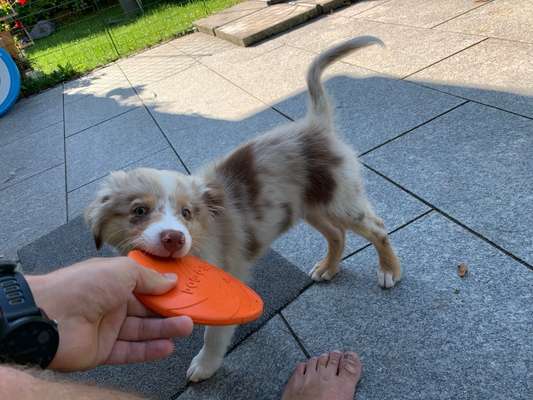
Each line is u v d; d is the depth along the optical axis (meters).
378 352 0.48
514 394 0.41
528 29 0.96
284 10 1.69
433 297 0.52
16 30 2.79
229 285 0.41
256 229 0.53
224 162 0.55
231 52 1.54
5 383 0.18
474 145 0.71
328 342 0.51
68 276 0.35
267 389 0.48
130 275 0.36
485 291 0.51
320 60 0.57
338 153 0.56
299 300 0.58
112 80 1.70
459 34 1.06
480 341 0.46
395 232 0.62
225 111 1.12
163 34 2.09
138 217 0.45
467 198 0.63
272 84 1.17
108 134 1.23
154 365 0.54
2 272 0.26
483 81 0.86
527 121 0.72
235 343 0.54
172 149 1.02
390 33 1.21
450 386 0.43
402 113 0.86
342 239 0.58
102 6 3.38
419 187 0.68
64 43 2.61
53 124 1.45
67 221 0.90
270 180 0.53
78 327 0.35
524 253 0.53
